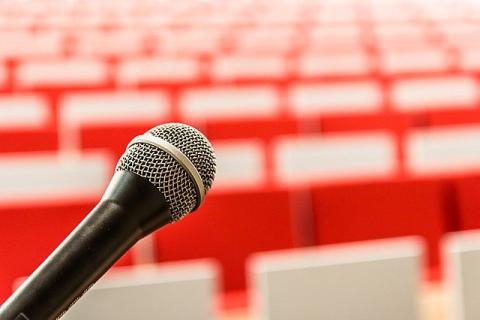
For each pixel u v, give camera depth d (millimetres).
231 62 2816
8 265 908
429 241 1132
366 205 1113
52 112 1979
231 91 2275
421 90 2336
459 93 2359
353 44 3535
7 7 4645
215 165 305
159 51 3275
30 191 1231
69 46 3316
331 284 817
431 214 1136
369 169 1508
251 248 1056
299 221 1087
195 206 289
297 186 1091
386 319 834
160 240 1018
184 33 3773
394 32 3885
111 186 269
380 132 1882
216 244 1042
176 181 276
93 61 2764
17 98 2143
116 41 3479
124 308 730
